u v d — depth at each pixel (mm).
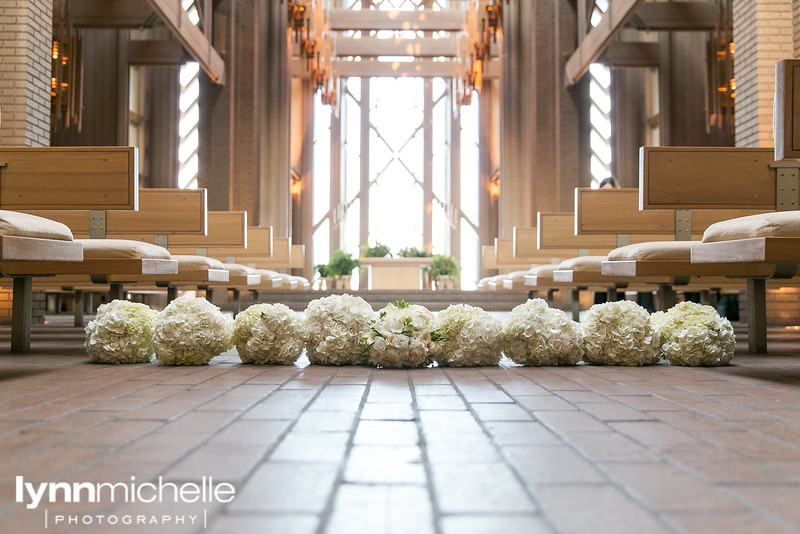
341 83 17016
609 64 11078
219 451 1084
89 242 2807
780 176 3152
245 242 4984
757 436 1221
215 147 10812
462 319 2445
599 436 1216
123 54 10820
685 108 10992
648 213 4141
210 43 10211
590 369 2344
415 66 15711
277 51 12164
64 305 9547
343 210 17062
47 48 5688
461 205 17234
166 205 4039
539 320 2447
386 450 1105
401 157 17453
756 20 5527
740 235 2166
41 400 1595
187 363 2406
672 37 11164
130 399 1614
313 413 1436
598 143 14812
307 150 16688
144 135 12773
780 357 2795
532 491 876
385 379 2029
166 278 3676
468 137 17312
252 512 792
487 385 1905
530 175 11242
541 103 11172
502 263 8914
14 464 1005
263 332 2420
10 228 1923
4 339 3680
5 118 5309
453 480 928
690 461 1034
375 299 8492
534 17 11250
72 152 2955
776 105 2229
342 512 796
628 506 816
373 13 14055
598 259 3785
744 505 822
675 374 2189
